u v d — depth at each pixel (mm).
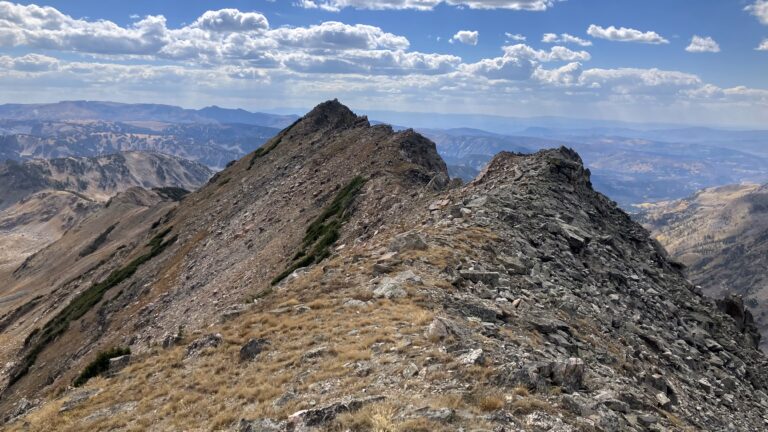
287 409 15094
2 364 84875
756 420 24438
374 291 24609
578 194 46531
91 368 29562
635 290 33938
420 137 87250
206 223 96625
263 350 20672
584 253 35375
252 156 129375
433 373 15625
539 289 27219
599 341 23406
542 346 19953
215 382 19047
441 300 22875
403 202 54781
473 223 34938
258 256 66250
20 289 162000
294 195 84250
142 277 84562
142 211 185250
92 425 18062
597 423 13586
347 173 81188
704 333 33500
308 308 24047
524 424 12703
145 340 57875
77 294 105562
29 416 20953
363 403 14109
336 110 133000
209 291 62875
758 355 35031
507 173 48375
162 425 16875
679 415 19297
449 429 12273
